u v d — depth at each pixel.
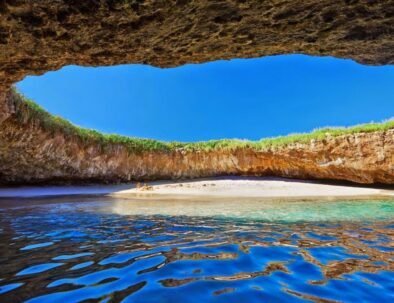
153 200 11.68
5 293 2.63
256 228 5.84
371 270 3.30
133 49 5.24
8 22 4.20
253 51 5.55
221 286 2.81
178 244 4.45
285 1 3.99
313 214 7.91
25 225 5.93
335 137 17.59
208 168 20.75
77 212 7.98
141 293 2.63
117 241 4.62
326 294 2.66
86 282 2.89
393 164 16.09
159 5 3.93
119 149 19.03
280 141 19.38
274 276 3.10
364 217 7.40
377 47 5.33
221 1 3.93
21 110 13.23
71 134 16.70
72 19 4.16
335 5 4.11
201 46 5.25
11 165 14.80
